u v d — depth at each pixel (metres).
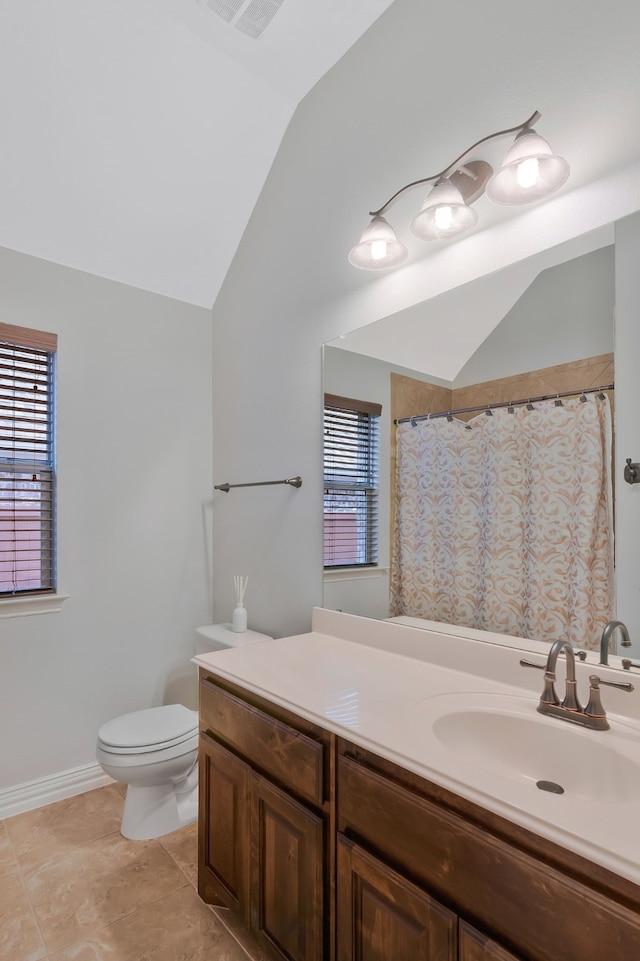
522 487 1.36
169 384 2.57
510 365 1.39
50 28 1.71
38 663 2.13
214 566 2.67
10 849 1.81
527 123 1.20
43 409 2.21
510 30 1.38
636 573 1.14
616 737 1.01
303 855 1.16
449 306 1.55
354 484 1.85
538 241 1.34
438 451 1.57
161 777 1.84
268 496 2.29
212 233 2.46
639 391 1.15
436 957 0.86
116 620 2.35
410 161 1.66
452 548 1.52
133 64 1.86
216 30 1.83
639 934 0.64
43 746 2.13
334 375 1.95
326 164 2.00
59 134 1.94
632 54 1.16
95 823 1.98
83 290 2.29
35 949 1.39
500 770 1.09
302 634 2.00
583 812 0.75
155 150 2.10
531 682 1.29
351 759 1.07
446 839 0.87
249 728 1.38
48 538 2.22
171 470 2.56
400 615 1.66
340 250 1.93
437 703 1.20
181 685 2.56
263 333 2.34
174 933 1.45
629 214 1.17
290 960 1.20
